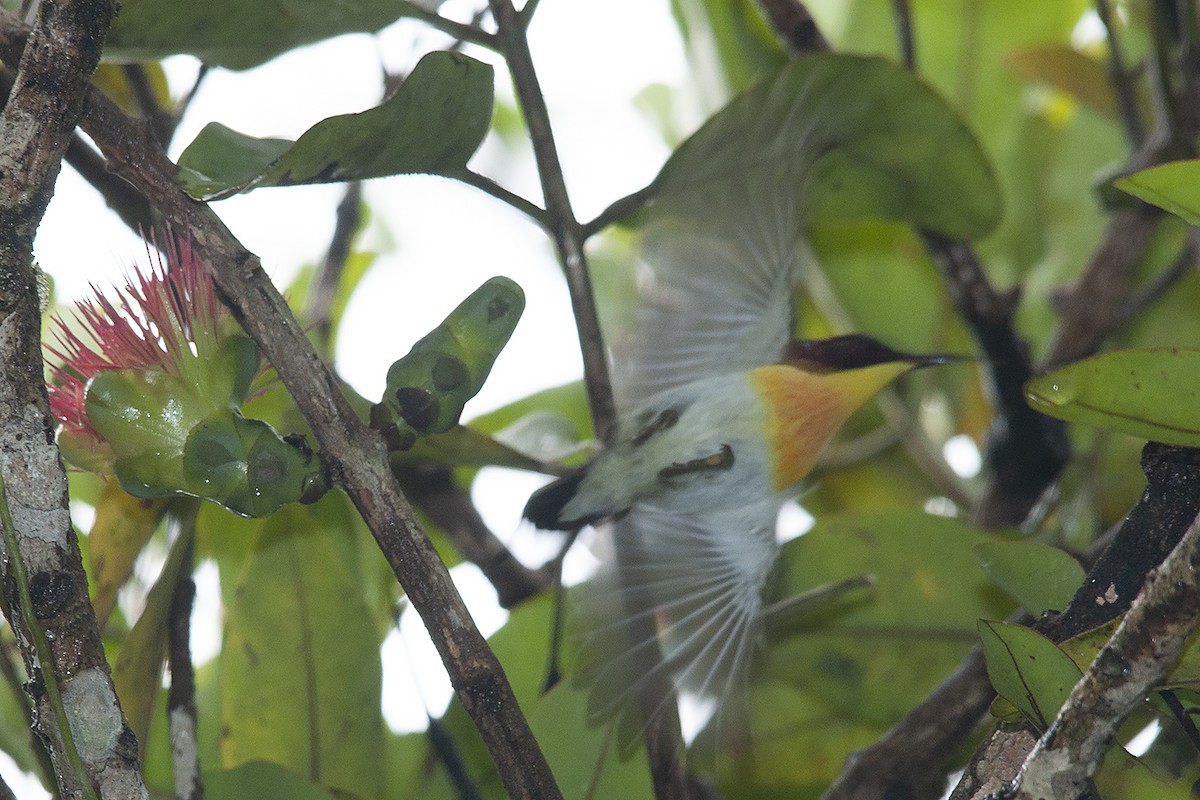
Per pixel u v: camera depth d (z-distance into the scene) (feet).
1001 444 21.47
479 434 16.70
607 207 16.01
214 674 18.85
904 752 15.21
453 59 12.78
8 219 10.71
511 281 13.48
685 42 24.36
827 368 19.60
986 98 25.80
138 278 13.14
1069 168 25.54
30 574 10.58
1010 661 11.14
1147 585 9.68
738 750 18.58
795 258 17.72
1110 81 23.85
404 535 11.50
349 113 12.36
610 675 15.08
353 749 16.70
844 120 17.95
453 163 14.10
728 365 18.03
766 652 19.01
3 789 11.69
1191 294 24.14
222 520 19.19
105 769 10.62
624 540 16.98
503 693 11.27
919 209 19.47
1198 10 22.15
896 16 21.16
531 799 11.14
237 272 11.74
